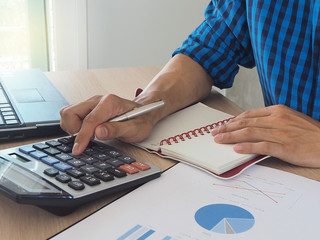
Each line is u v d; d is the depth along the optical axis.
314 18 0.75
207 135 0.65
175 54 0.93
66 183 0.48
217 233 0.43
